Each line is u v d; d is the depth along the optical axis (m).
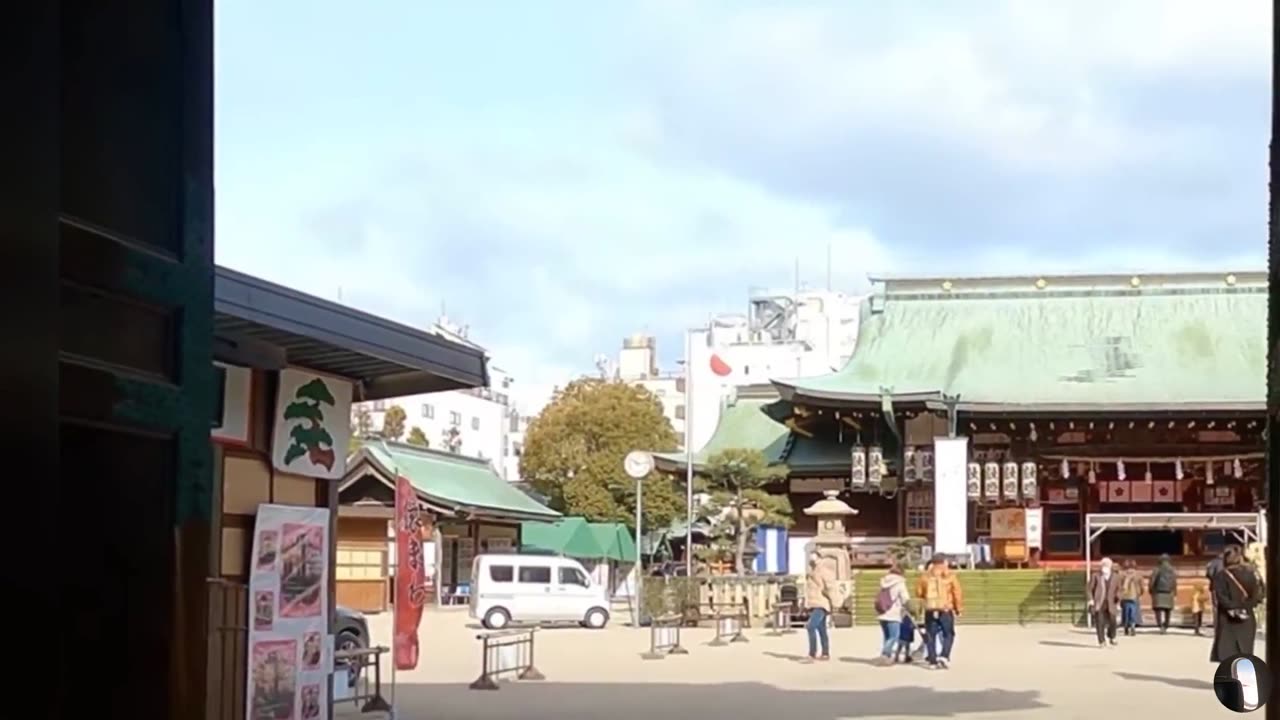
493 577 33.38
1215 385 40.69
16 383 2.85
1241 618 15.62
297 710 11.02
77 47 3.32
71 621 3.21
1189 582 32.84
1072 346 42.62
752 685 17.58
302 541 11.16
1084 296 43.81
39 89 2.94
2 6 2.81
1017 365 42.16
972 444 39.84
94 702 3.28
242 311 9.28
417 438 69.44
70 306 3.29
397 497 12.92
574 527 50.34
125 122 3.51
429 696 16.11
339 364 11.81
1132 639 27.84
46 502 2.94
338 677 14.67
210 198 3.83
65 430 3.22
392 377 12.77
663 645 25.36
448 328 82.62
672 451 55.22
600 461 53.78
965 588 33.31
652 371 104.56
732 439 46.06
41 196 2.95
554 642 26.78
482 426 98.75
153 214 3.62
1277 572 3.46
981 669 20.16
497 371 107.31
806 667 20.55
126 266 3.45
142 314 3.56
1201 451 39.28
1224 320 43.00
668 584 31.84
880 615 21.45
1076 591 33.06
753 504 36.72
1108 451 39.44
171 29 3.69
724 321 96.25
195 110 3.78
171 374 3.65
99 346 3.39
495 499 45.16
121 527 3.41
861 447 39.62
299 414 11.45
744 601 31.25
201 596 3.71
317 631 11.38
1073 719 13.80
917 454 38.59
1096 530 33.16
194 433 3.71
